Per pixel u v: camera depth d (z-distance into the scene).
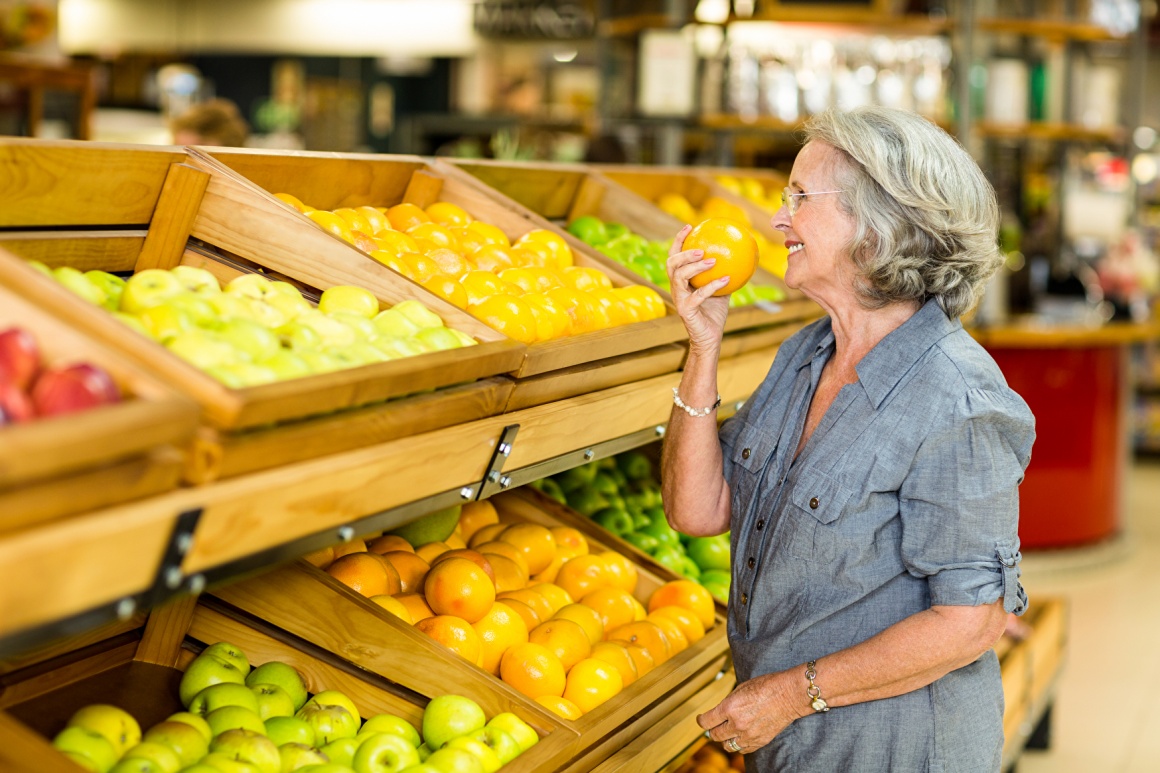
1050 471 5.75
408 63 9.81
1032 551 5.78
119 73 9.79
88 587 1.03
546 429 1.77
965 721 1.79
